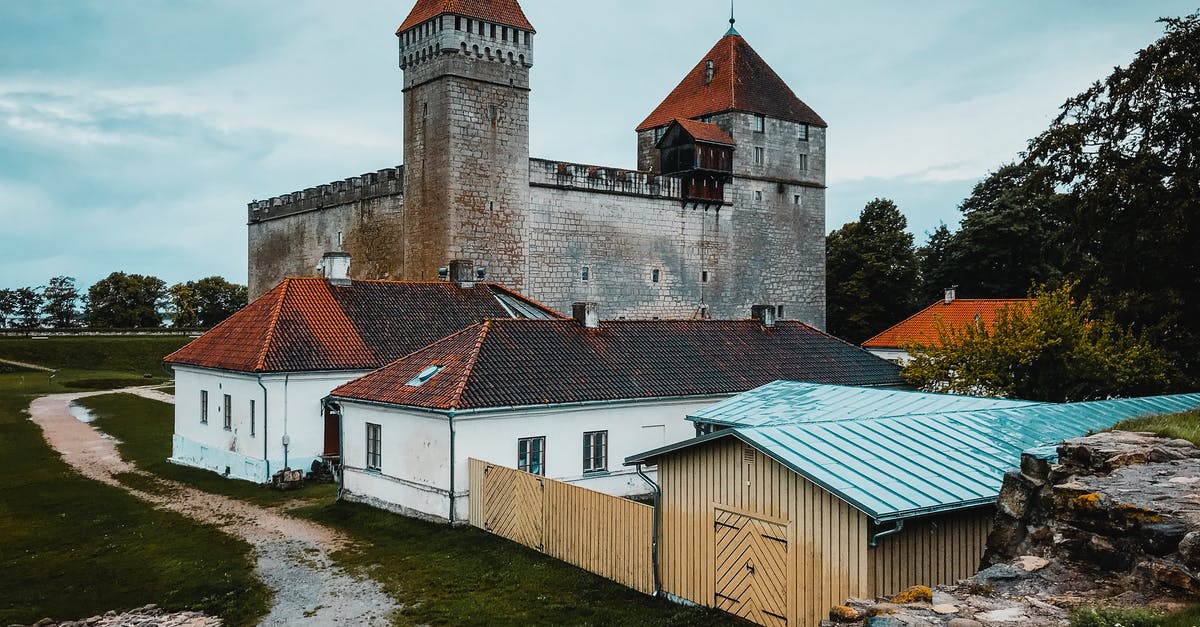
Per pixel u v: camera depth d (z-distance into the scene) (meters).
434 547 24.92
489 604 20.27
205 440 39.25
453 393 27.44
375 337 38.09
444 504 26.95
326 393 35.75
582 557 22.20
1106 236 37.50
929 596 11.59
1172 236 33.91
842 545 15.49
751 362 35.81
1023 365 34.34
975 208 82.94
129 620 20.52
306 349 36.03
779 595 16.80
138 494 33.59
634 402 30.73
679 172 68.62
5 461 40.84
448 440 26.88
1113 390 33.47
